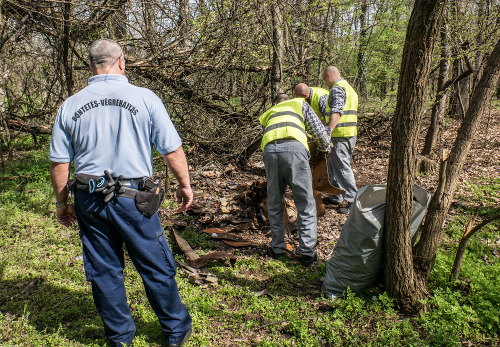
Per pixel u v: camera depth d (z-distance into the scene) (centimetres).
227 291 312
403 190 257
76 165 219
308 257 355
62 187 226
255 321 275
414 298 273
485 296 270
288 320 275
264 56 729
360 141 890
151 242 224
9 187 553
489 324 249
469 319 255
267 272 347
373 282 297
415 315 272
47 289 308
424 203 293
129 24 595
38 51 636
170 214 469
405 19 963
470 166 670
